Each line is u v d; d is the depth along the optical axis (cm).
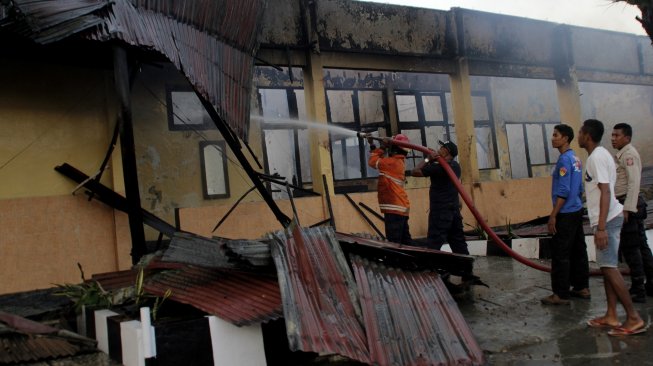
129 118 479
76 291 445
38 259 551
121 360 341
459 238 626
